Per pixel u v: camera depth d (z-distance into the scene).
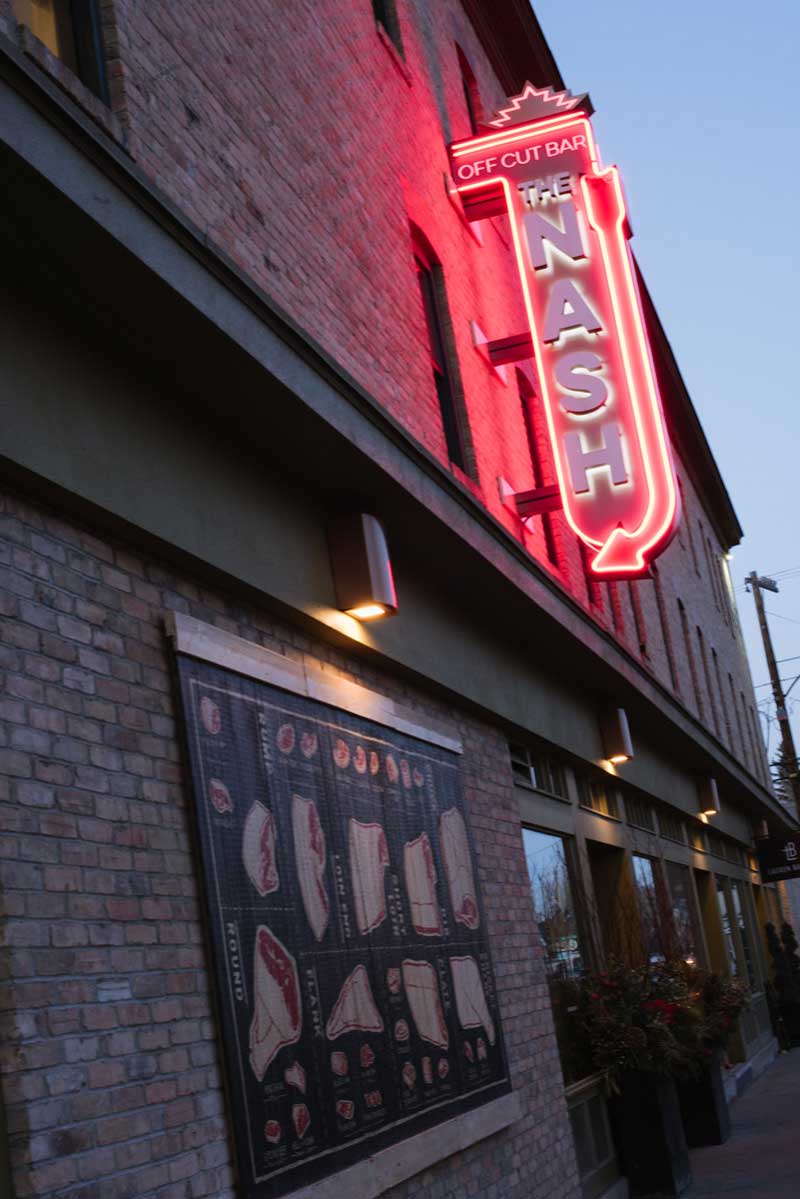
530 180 13.31
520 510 13.09
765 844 31.98
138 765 5.72
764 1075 23.66
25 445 5.19
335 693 7.81
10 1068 4.57
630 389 12.76
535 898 12.07
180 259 5.74
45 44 6.34
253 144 8.15
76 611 5.55
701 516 32.41
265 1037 6.17
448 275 12.67
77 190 5.04
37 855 4.94
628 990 13.03
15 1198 4.46
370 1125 7.12
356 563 8.05
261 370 6.39
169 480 6.31
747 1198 11.98
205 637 6.38
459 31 15.30
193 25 7.55
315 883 7.05
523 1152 9.85
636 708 16.28
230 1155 5.77
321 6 10.09
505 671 11.80
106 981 5.17
